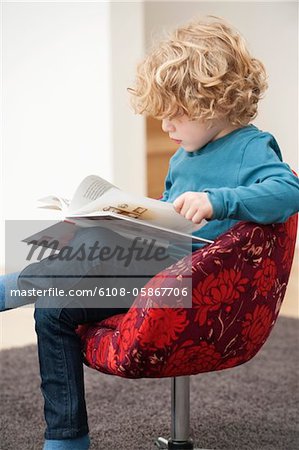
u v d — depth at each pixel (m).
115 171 4.80
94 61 4.73
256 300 1.71
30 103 4.91
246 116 1.84
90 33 4.72
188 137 1.83
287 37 5.66
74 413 1.80
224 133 1.86
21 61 4.88
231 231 1.67
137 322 1.64
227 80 1.78
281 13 5.70
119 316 1.85
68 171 4.86
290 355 3.21
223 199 1.61
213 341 1.67
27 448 2.28
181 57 1.77
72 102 4.81
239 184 1.76
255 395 2.75
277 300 1.81
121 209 1.63
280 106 5.75
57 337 1.81
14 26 4.85
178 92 1.76
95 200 1.63
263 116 5.86
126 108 4.80
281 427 2.46
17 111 4.94
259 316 1.74
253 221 1.65
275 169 1.71
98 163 4.80
